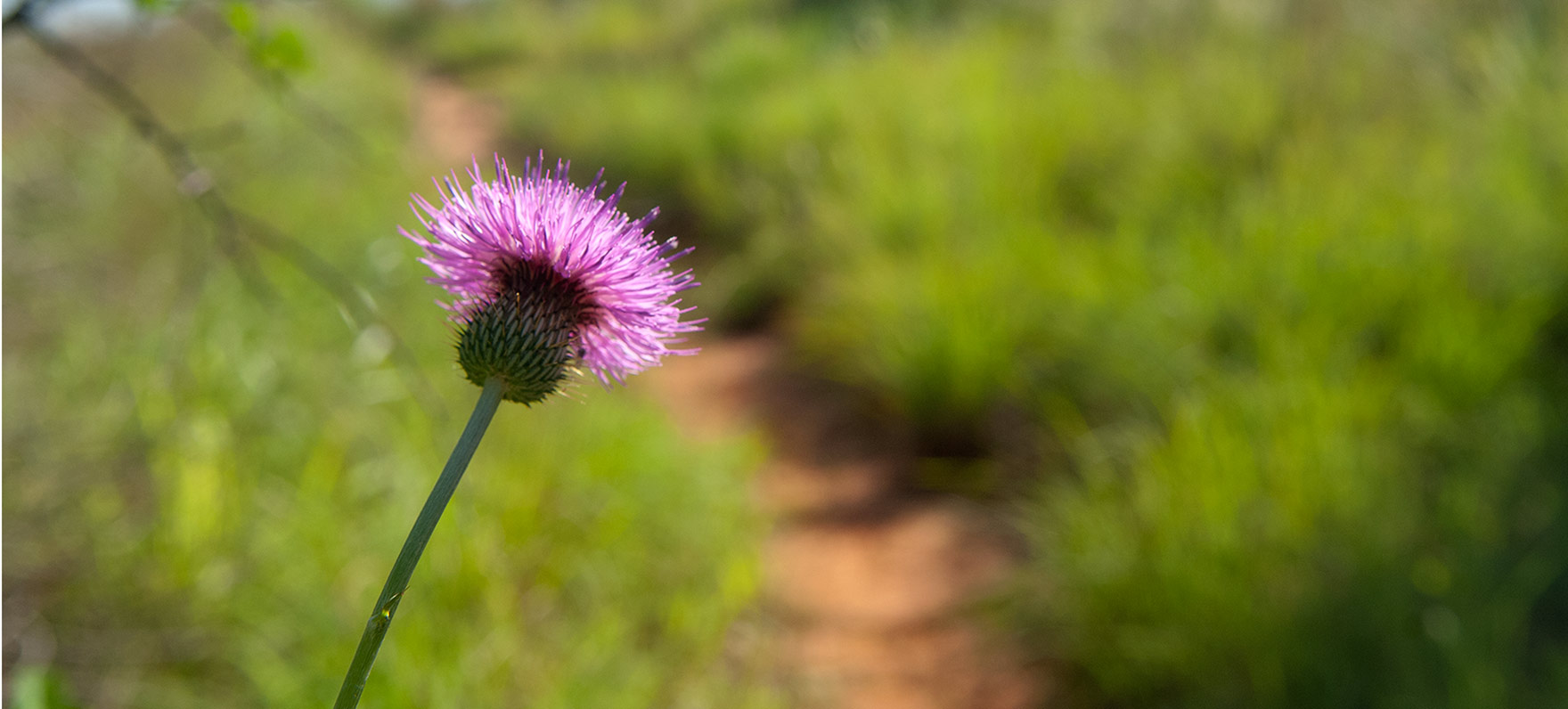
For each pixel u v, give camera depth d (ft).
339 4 54.08
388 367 12.50
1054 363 15.17
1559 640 8.91
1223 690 9.07
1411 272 13.58
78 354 11.19
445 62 66.23
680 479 12.75
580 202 3.73
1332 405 11.38
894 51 32.40
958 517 14.06
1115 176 20.12
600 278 3.56
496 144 40.57
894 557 13.44
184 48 23.99
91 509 9.46
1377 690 8.61
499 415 12.50
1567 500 9.81
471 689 8.64
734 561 11.28
